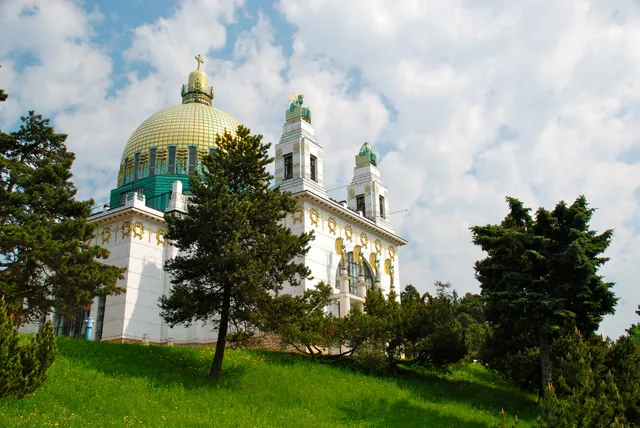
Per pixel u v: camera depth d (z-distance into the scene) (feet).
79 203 128.88
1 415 66.80
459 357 142.92
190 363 117.50
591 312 115.85
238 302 115.55
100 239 183.21
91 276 122.01
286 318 114.73
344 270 174.60
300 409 101.30
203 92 253.85
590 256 117.70
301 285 167.02
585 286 112.88
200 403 92.22
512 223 131.64
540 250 117.29
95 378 94.07
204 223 114.11
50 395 80.18
